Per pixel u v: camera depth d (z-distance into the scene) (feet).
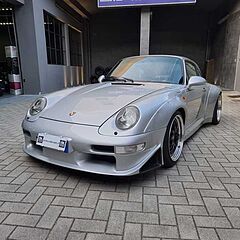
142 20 33.76
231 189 6.26
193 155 8.68
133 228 4.74
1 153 8.59
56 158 6.59
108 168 6.07
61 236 4.50
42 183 6.41
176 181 6.64
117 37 52.70
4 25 30.22
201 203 5.60
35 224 4.82
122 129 5.82
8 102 22.39
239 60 33.19
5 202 5.55
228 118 15.71
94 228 4.73
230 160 8.23
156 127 6.32
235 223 4.91
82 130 6.05
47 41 31.35
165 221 4.95
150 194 5.96
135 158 5.96
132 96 7.04
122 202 5.60
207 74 49.83
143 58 10.33
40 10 28.12
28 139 7.35
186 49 52.19
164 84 8.66
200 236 4.54
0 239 4.41
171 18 51.01
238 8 34.17
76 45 44.93
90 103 6.95
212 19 49.96
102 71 46.96
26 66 28.02
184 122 8.29
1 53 43.68
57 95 8.11
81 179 6.61
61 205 5.45
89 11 48.55
